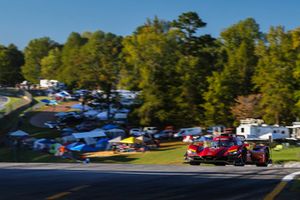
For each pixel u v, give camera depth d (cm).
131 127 8881
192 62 8631
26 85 18688
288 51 8012
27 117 10000
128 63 9538
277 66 8000
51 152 5806
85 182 943
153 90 8375
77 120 9650
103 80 10200
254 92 8981
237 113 8075
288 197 787
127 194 809
